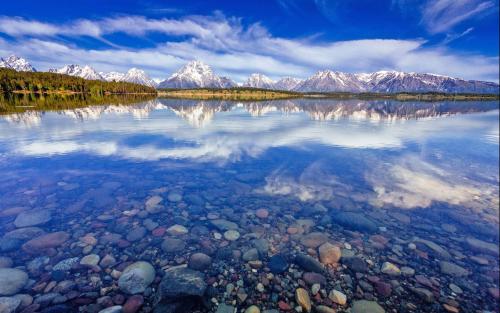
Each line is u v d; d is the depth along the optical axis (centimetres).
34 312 380
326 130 2184
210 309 405
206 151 1382
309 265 509
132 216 680
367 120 3064
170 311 386
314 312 411
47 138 1634
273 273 491
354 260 530
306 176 1018
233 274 486
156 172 1030
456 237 620
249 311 406
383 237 616
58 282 441
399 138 1842
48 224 622
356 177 1011
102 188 855
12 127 2016
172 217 684
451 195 850
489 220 695
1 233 572
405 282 474
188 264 507
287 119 3053
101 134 1809
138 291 429
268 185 922
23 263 481
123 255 523
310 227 657
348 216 695
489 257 549
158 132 1933
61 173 992
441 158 1295
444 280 481
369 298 438
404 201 810
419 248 576
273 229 645
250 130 2114
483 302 433
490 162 1231
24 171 1006
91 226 622
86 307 395
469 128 2408
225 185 915
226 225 654
